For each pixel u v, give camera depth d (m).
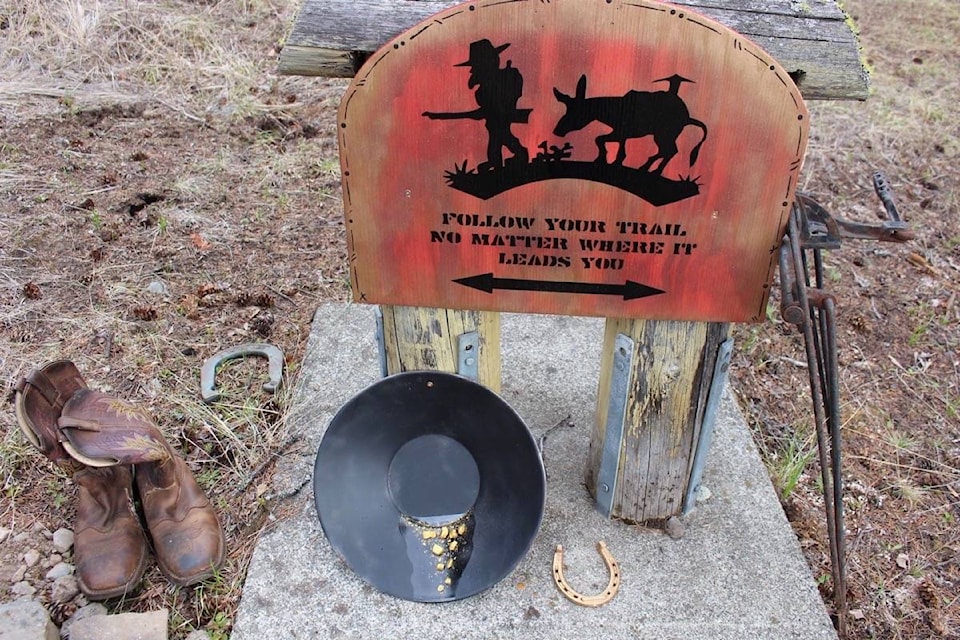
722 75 1.40
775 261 1.60
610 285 1.68
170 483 1.97
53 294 2.81
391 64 1.45
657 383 1.82
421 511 1.95
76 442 1.78
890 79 4.56
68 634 1.76
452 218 1.62
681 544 2.02
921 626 1.97
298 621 1.83
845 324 2.99
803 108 1.42
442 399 1.88
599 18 1.37
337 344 2.66
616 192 1.55
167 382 2.51
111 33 4.37
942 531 2.23
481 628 1.82
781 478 2.32
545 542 2.02
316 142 3.87
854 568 2.10
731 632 1.82
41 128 3.70
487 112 1.48
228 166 3.65
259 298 2.87
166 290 2.91
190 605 1.90
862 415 2.61
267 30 4.68
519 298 1.73
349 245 1.69
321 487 1.90
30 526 2.04
